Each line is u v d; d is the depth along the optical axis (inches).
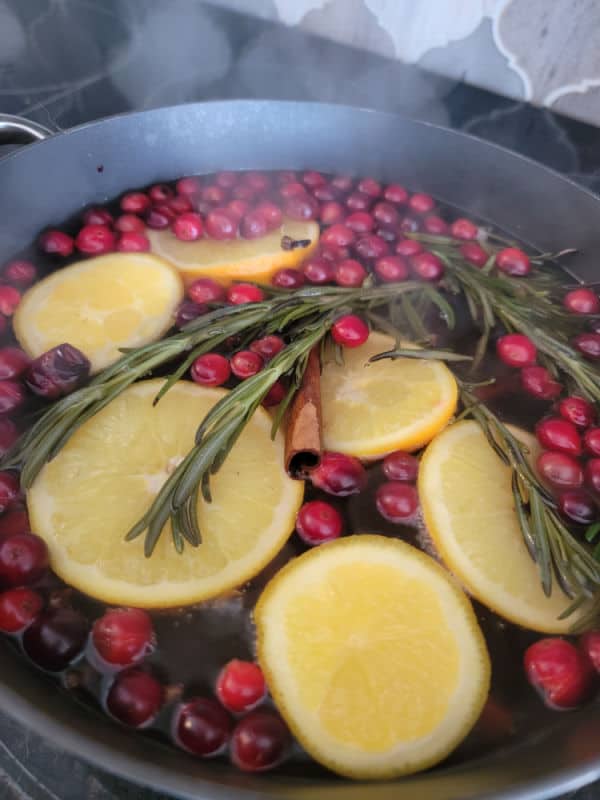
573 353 9.3
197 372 8.6
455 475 8.0
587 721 6.3
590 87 15.0
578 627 6.9
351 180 12.8
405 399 8.7
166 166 12.0
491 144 11.6
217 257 10.9
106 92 15.5
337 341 9.0
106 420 8.1
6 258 10.4
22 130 10.8
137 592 6.9
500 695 6.6
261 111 11.9
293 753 6.0
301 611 6.8
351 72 16.0
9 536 7.2
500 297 10.0
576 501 7.8
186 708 6.1
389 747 6.1
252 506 7.6
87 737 5.1
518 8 14.2
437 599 7.0
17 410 8.5
